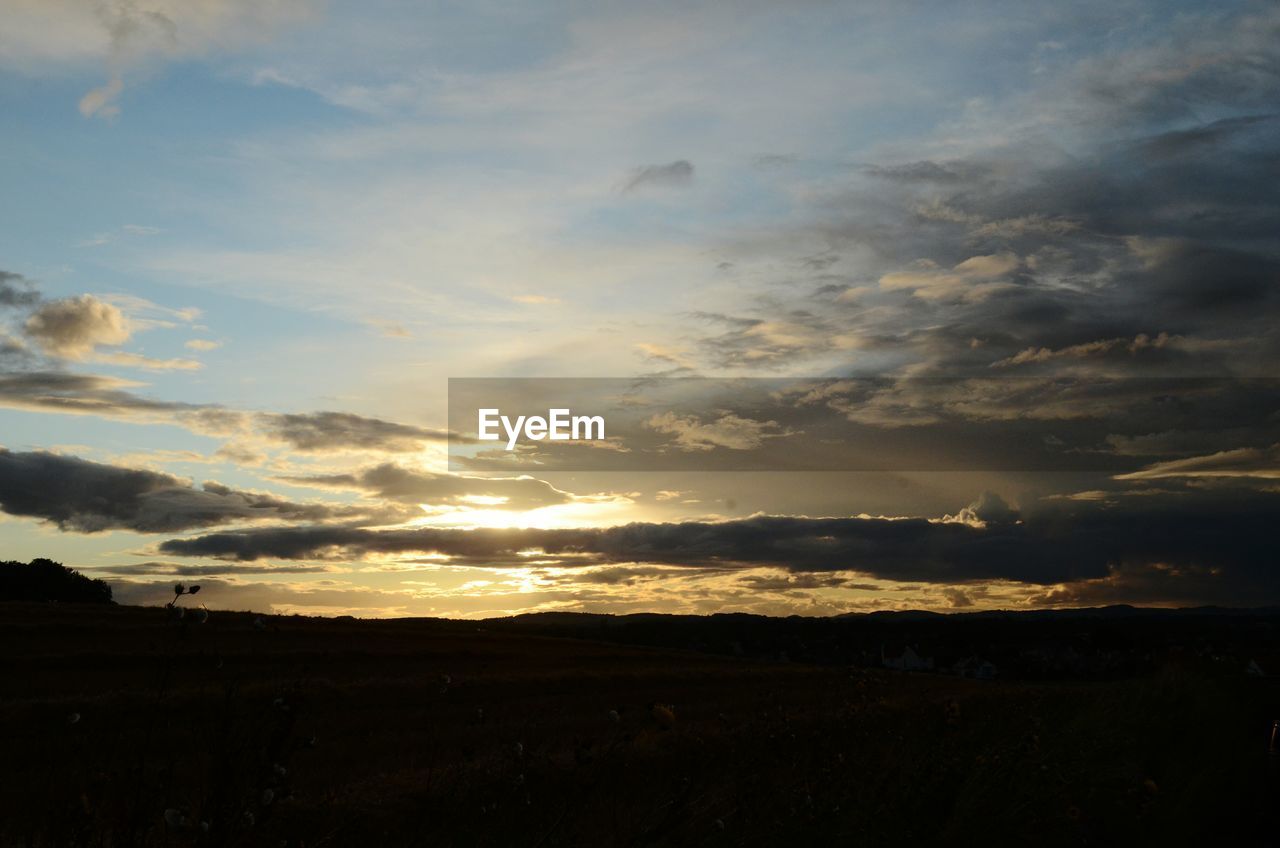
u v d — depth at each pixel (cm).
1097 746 879
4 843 271
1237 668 1669
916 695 1412
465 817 430
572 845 378
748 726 700
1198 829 709
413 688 2538
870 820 562
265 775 266
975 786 634
